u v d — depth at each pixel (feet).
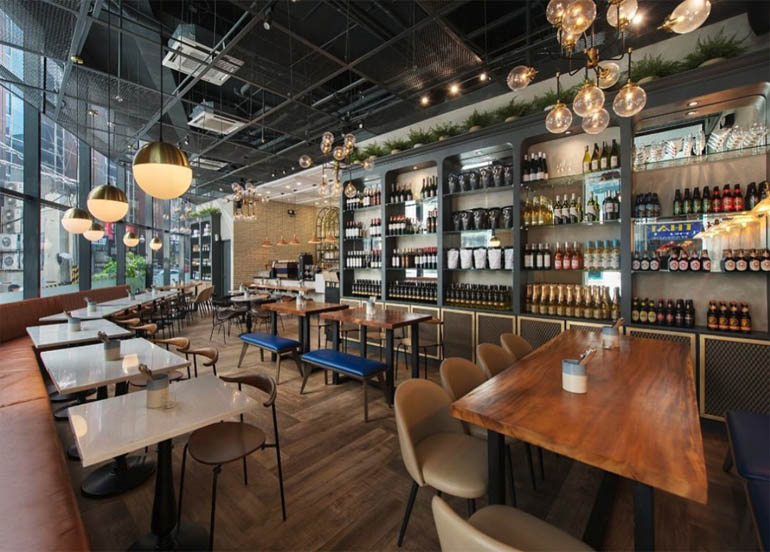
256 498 6.83
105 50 15.12
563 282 12.93
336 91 17.95
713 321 9.83
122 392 9.28
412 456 5.06
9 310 14.06
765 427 6.03
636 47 11.51
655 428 3.86
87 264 22.98
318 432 9.50
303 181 31.09
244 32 11.31
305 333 15.14
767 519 4.31
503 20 12.98
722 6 9.76
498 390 5.12
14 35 11.25
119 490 7.09
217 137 21.34
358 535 5.88
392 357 11.63
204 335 22.93
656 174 11.18
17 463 5.44
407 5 12.66
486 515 4.17
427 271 16.62
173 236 39.52
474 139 14.07
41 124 17.72
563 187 12.91
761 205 8.20
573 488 7.19
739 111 10.17
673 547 5.69
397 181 18.10
